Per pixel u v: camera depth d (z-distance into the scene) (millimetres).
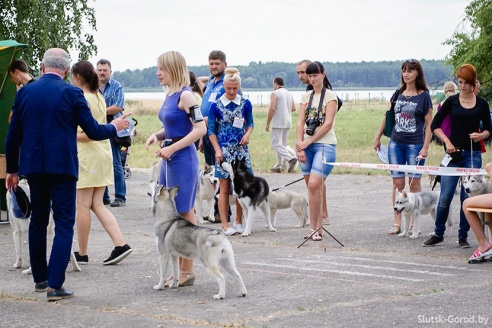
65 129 6453
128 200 13625
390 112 9781
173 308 6133
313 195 9336
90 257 8359
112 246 9070
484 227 8375
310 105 9398
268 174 17344
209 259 6387
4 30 20203
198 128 6777
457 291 6469
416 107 9500
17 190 7320
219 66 10391
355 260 8062
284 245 9125
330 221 10914
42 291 6828
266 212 10250
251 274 7375
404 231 9570
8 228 10438
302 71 10398
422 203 9500
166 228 6703
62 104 6426
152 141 6969
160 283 6805
